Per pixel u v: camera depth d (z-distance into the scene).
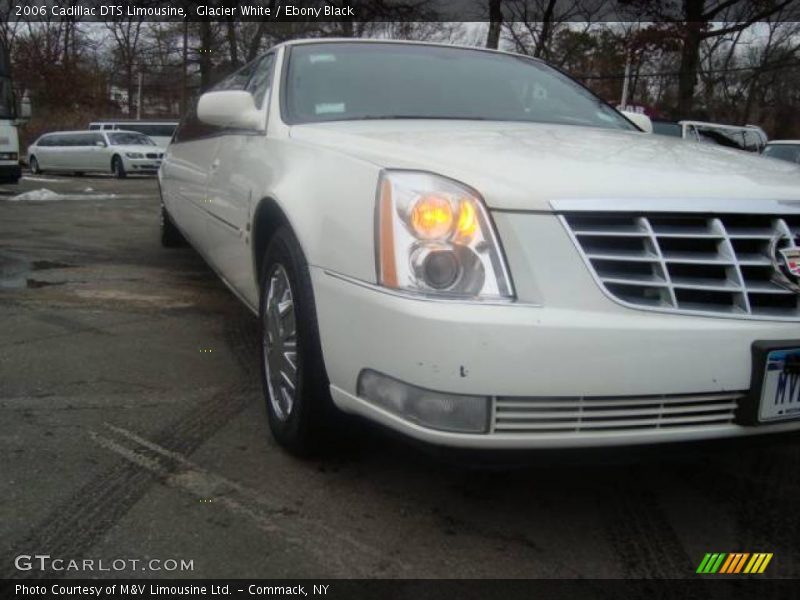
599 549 2.43
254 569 2.26
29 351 4.24
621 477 2.93
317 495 2.69
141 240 8.52
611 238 2.24
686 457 2.30
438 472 2.89
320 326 2.57
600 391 2.13
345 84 3.66
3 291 5.72
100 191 16.97
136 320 5.00
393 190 2.32
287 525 2.50
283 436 2.95
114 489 2.69
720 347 2.20
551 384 2.10
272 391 3.10
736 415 2.28
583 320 2.13
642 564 2.36
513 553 2.39
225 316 5.17
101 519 2.49
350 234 2.44
